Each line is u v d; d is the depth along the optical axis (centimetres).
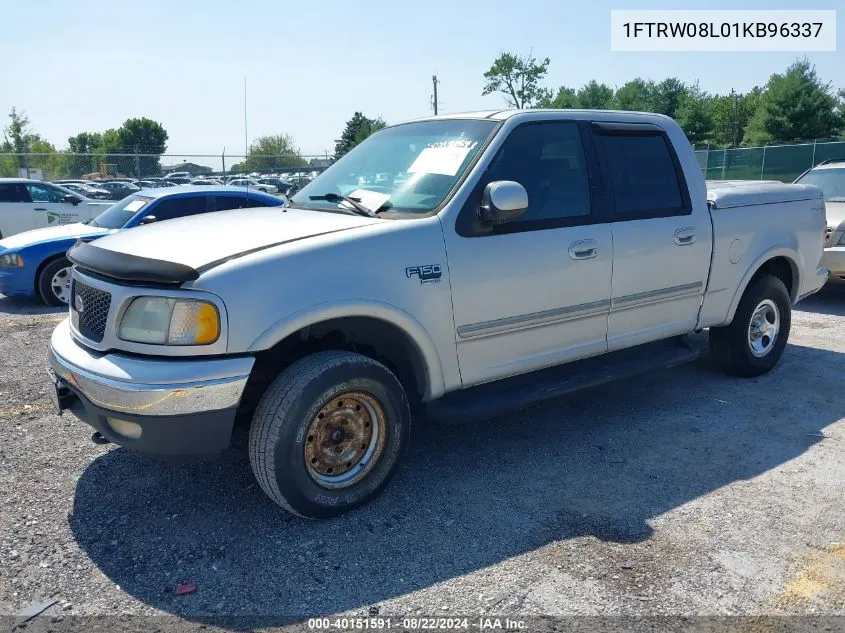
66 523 358
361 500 367
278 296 328
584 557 329
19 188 1383
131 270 322
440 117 469
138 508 373
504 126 419
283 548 336
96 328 345
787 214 579
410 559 328
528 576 314
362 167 459
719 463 430
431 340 379
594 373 459
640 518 364
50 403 533
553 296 425
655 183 487
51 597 299
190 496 386
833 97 4909
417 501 382
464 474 415
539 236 415
